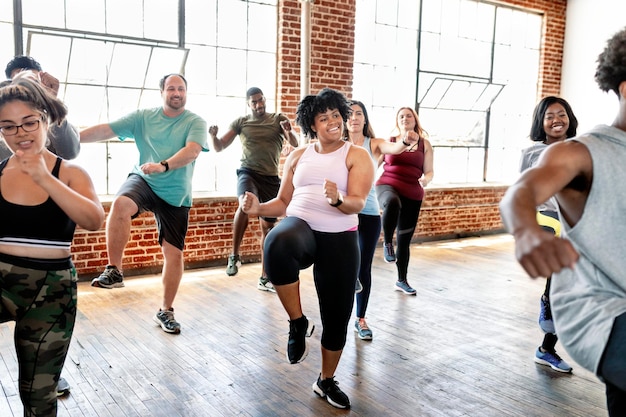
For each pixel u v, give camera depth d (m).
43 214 1.69
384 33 7.18
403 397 2.86
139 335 3.71
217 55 5.93
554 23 8.69
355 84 7.04
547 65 8.72
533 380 3.09
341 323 2.60
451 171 8.16
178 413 2.65
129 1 5.32
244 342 3.62
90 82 5.27
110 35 5.23
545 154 1.16
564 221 1.23
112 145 5.46
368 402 2.79
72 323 1.79
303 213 2.47
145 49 5.42
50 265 1.72
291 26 6.20
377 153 3.65
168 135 3.68
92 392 2.86
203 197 5.73
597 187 1.13
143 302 4.48
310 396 2.85
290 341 2.50
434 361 3.35
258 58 6.19
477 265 6.08
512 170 8.81
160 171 3.40
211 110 5.98
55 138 2.70
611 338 1.09
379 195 4.56
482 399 2.85
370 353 3.46
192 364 3.24
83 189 1.77
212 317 4.13
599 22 8.34
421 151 4.55
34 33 4.87
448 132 8.03
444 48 7.75
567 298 1.21
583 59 8.58
